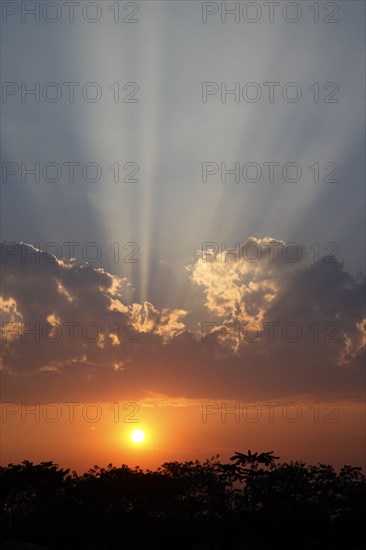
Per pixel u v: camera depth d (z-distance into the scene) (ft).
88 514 357.20
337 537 309.01
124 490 371.56
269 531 320.91
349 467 377.09
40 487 385.50
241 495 383.04
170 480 378.73
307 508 316.60
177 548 325.62
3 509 386.93
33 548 303.07
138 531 357.00
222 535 319.88
